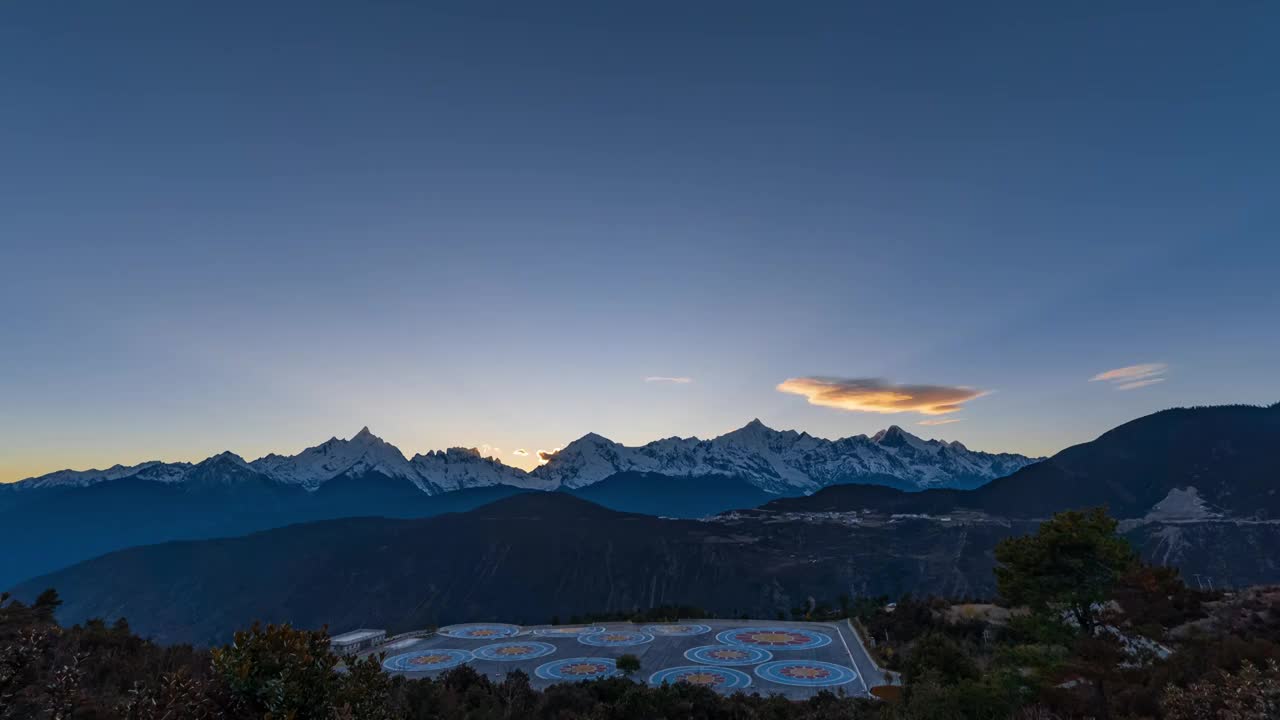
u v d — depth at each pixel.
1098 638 27.20
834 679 72.38
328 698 12.43
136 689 12.16
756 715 49.72
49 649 23.53
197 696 11.73
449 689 54.38
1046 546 51.22
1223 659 25.00
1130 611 49.19
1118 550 50.97
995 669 27.31
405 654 91.81
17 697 12.45
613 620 121.56
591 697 55.12
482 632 109.69
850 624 106.94
